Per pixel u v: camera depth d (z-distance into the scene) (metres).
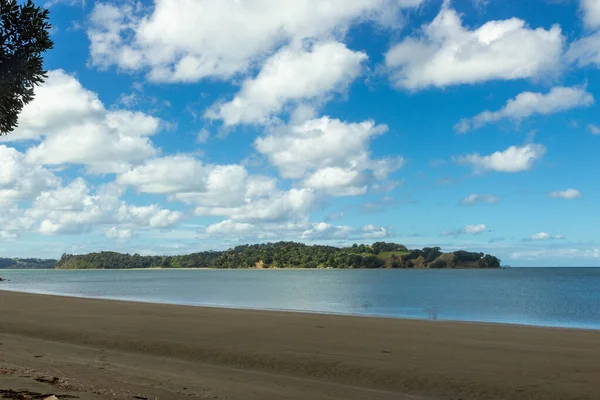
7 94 7.89
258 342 18.53
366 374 13.52
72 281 117.94
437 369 14.05
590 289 77.75
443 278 135.88
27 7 7.72
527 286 88.56
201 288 79.06
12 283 102.94
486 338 19.61
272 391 11.27
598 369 14.09
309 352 16.56
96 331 21.36
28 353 15.52
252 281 115.00
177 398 9.72
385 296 57.81
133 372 12.88
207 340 18.98
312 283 101.38
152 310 31.45
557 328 23.23
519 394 11.68
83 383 10.44
